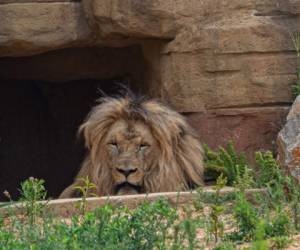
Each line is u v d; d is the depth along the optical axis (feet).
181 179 47.34
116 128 46.98
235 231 34.65
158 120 47.03
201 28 49.06
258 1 49.42
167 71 50.19
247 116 49.24
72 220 32.81
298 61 49.26
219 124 49.37
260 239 27.27
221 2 49.24
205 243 33.32
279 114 49.21
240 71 49.01
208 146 49.42
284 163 42.63
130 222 31.53
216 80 49.11
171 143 47.19
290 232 34.55
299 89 48.60
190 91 49.42
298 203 37.29
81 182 48.65
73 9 51.29
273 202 38.37
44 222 34.58
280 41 49.06
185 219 33.37
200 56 49.14
